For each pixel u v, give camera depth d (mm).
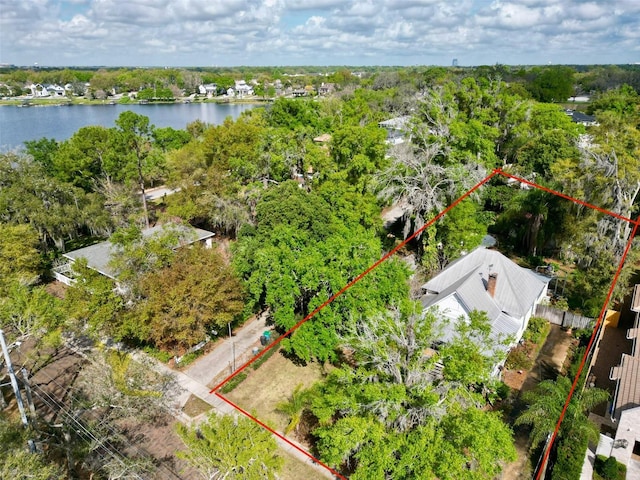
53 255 42500
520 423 23328
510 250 46156
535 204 42531
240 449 17594
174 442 23578
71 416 21438
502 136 60312
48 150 59281
